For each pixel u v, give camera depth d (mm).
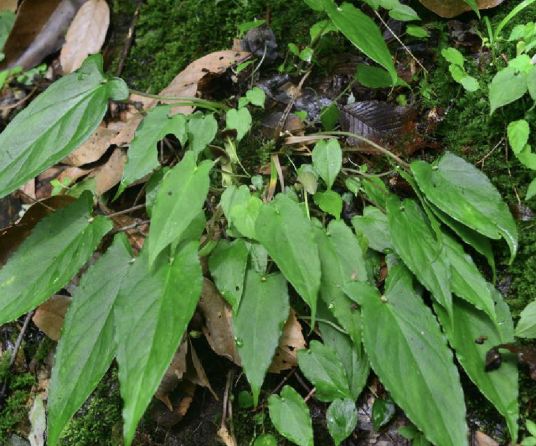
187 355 406
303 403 365
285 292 365
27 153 392
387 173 415
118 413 429
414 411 331
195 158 356
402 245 362
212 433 409
